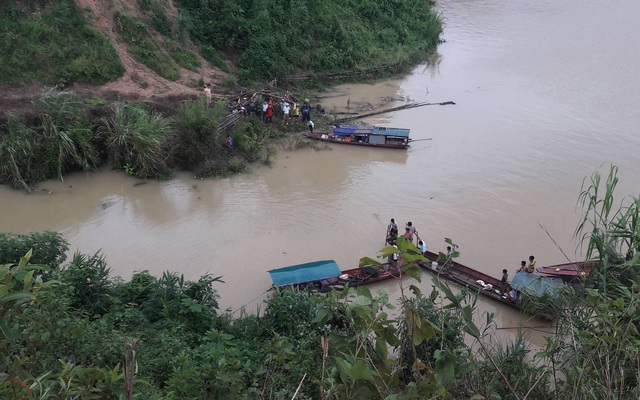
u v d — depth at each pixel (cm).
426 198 2117
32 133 2069
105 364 793
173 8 2994
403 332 860
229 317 1349
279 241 1816
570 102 3134
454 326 1041
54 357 701
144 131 2139
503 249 1814
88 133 2155
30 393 478
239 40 3084
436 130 2759
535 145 2600
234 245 1783
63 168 2117
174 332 1123
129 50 2666
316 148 2498
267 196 2100
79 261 1280
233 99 2697
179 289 1292
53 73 2372
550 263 1750
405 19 4109
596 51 4022
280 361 881
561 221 1981
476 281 1620
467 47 4138
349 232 1881
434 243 1828
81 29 2538
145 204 2003
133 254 1708
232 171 2248
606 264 1034
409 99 3170
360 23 3806
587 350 736
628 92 3272
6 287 463
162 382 899
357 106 3041
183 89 2628
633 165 2408
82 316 1123
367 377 445
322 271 1534
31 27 2427
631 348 658
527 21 4775
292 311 1205
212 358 898
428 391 503
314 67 3328
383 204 2066
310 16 3475
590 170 2356
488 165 2395
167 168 2188
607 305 744
